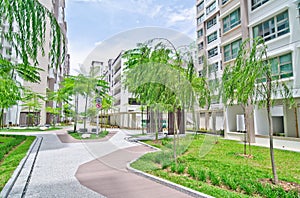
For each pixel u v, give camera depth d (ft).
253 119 40.45
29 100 85.87
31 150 28.81
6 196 12.17
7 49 10.85
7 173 16.39
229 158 23.63
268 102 15.47
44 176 16.39
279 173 17.34
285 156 25.66
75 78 37.35
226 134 47.01
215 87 30.71
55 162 21.42
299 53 31.91
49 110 92.94
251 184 13.38
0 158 21.74
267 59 15.33
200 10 86.74
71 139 42.14
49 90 100.94
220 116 50.85
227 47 49.93
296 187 13.60
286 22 34.50
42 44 9.62
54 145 34.37
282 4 35.04
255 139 39.86
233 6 47.21
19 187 13.85
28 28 9.12
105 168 18.78
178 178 14.93
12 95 29.48
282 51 34.01
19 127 86.22
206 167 18.63
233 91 20.71
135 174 16.85
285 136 36.96
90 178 15.76
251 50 15.87
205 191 12.28
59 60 9.98
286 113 37.58
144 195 12.38
